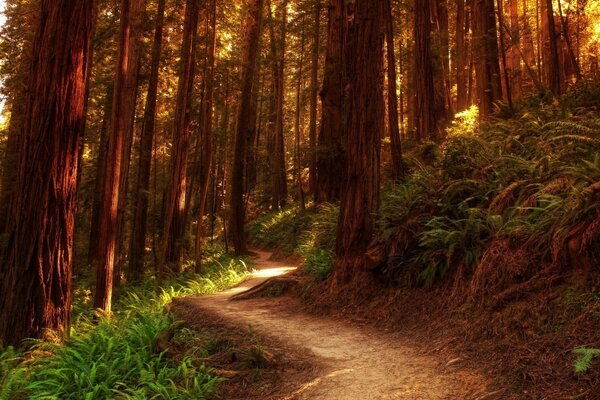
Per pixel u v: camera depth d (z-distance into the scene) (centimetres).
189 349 650
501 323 502
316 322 754
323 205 1670
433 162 1068
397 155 1191
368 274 798
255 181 3547
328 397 448
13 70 1678
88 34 839
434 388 429
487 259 593
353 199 847
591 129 685
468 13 2430
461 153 881
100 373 573
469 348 500
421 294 693
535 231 566
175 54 1870
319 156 1709
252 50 2102
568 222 523
